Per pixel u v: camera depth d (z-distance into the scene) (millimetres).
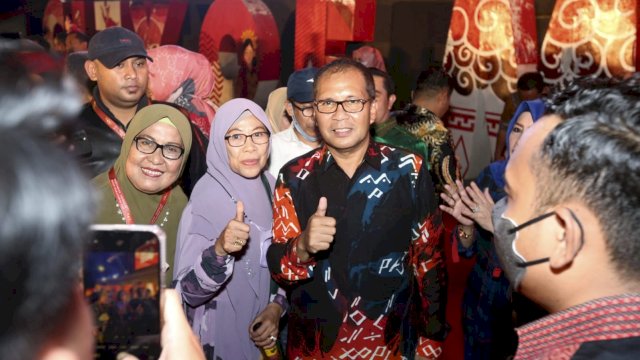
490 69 5934
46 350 404
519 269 961
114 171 2240
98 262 872
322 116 1986
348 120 1956
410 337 2127
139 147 2156
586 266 853
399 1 6984
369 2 5695
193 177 2877
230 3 6148
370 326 2025
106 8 7289
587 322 835
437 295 2133
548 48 5703
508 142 2410
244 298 2299
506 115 5828
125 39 3006
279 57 6484
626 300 817
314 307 2029
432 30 6789
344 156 2031
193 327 2256
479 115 6082
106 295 873
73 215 388
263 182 2494
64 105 412
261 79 6363
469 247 2654
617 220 809
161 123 2174
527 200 927
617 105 841
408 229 2051
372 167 2035
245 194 2348
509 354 2830
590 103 873
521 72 5727
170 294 958
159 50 3893
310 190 2051
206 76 3986
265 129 2367
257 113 2357
